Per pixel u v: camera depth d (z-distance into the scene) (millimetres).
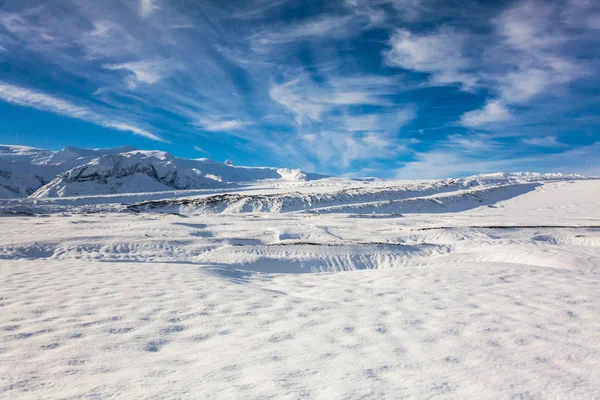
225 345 4637
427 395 3186
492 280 10109
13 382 3355
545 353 4324
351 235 28188
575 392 3262
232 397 3090
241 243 23391
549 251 16656
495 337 4957
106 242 20219
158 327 5434
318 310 6672
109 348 4465
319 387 3326
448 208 67188
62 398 3037
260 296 8008
